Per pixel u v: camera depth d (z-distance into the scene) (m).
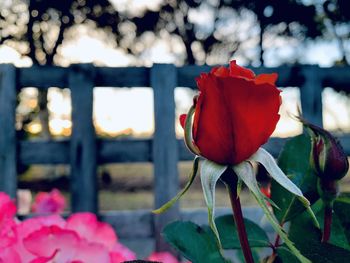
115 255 0.52
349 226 0.46
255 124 0.37
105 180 9.80
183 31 11.09
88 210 2.78
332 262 0.37
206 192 0.38
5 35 8.76
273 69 2.99
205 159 0.40
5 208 0.51
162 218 2.79
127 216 2.80
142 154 2.85
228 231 0.47
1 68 2.77
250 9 10.78
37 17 8.81
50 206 1.96
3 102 2.76
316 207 0.47
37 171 9.81
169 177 2.83
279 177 0.38
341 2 9.80
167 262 0.64
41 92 7.54
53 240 0.47
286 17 10.47
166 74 2.87
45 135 7.58
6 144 2.74
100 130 10.61
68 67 2.84
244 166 0.38
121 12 10.30
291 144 0.46
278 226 0.35
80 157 2.80
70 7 9.16
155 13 10.68
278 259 0.43
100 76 2.85
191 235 0.43
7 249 0.46
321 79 3.03
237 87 0.36
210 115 0.37
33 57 9.05
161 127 2.85
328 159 0.40
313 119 3.01
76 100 2.82
